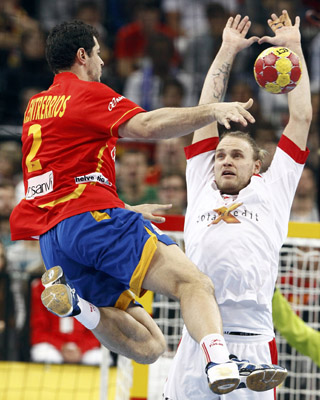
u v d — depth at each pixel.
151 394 19.81
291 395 19.14
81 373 24.83
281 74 14.26
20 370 24.61
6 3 38.94
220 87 16.16
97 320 13.96
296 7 39.47
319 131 34.53
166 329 19.22
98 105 13.48
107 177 14.00
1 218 28.61
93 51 14.82
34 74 37.22
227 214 15.05
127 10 41.22
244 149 15.47
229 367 11.89
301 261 19.75
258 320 14.91
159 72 38.53
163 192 29.94
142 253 13.25
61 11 41.19
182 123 12.74
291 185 15.55
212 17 39.91
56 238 13.70
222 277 14.74
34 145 14.04
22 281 24.81
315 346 17.66
